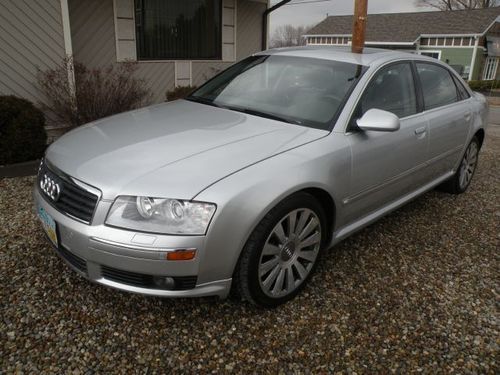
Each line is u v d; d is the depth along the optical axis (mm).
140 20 7422
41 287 2678
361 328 2482
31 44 5809
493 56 28703
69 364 2113
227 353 2244
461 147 4379
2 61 5664
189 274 2164
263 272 2443
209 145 2498
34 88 5980
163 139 2586
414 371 2193
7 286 2668
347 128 2867
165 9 7746
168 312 2520
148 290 2199
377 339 2400
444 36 27625
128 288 2215
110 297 2615
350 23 31594
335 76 3207
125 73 7113
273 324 2475
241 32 9375
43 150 5098
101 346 2238
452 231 3830
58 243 2389
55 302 2549
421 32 28406
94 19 6820
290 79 3324
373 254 3332
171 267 2121
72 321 2402
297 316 2555
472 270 3182
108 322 2412
